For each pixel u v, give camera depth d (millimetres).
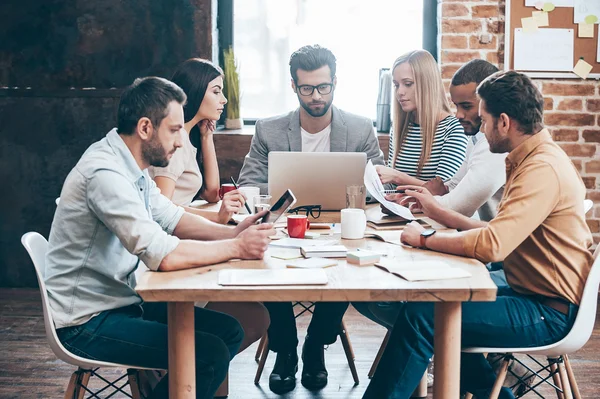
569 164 2162
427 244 2221
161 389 2031
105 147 2111
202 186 3301
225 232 2404
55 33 4371
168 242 1974
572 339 2053
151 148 2141
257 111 4762
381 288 1782
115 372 3201
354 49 4668
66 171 4465
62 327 2020
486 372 2287
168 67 4371
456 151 3160
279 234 2486
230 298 1776
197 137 3283
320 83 3420
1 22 4371
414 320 2037
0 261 4555
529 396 2895
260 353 3340
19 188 4488
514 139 2189
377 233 2451
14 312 4039
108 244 2066
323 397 2912
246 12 4676
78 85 4410
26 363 3270
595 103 4344
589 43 4305
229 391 2986
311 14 4656
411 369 2035
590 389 2945
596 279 2047
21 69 4406
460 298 1780
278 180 2920
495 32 4320
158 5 4336
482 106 2232
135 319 2066
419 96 3229
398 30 4633
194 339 1936
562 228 2115
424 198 2605
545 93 4352
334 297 1781
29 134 4445
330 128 3588
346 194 2656
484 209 3072
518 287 2195
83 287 2049
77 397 2096
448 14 4316
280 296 1783
